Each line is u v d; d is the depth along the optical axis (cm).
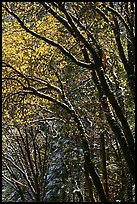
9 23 1417
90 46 1259
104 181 2061
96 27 1360
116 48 1570
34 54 1486
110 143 2197
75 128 1538
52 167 2984
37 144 2838
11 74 1489
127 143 1277
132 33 1323
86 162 1432
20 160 2770
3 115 1780
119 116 1252
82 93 1948
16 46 1470
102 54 1386
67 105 1424
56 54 1504
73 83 1838
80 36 1247
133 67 1410
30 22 1421
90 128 1894
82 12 1225
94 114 1806
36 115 2089
